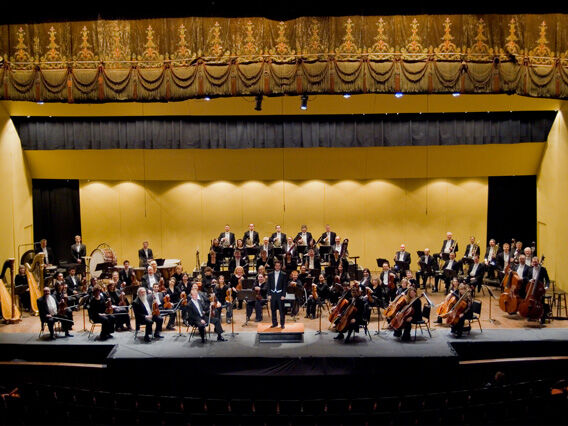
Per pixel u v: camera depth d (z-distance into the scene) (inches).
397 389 538.0
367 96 787.4
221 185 872.9
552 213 793.6
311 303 645.9
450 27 579.8
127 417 491.8
